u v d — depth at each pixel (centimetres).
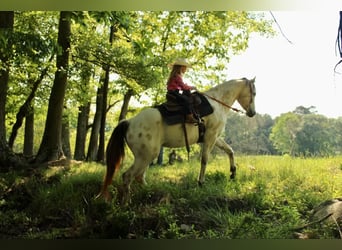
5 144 1039
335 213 586
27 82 1689
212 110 773
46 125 1159
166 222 604
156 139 717
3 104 1043
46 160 1130
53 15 1502
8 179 843
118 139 712
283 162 1045
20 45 827
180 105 731
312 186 791
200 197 693
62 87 1177
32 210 697
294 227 580
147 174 898
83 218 633
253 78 861
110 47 1268
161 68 1338
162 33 1595
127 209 660
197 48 1628
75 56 1270
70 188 750
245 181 824
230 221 602
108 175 692
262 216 642
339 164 1020
